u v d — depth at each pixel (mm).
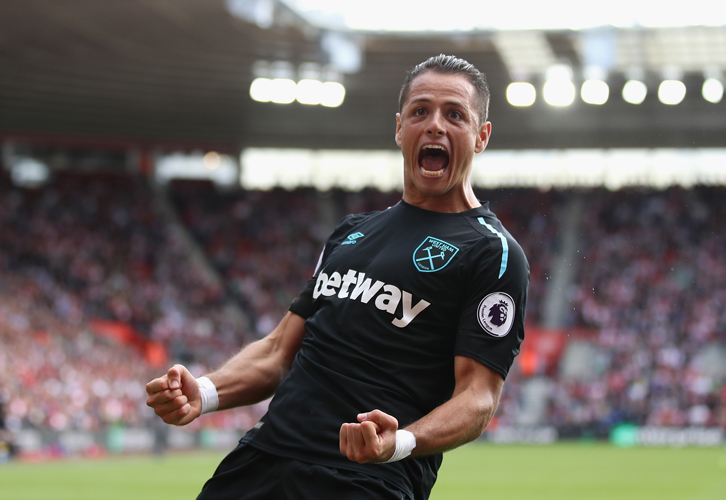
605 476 39250
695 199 88875
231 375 6578
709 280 81125
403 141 6582
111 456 53906
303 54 72250
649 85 77250
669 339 75562
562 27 68625
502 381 6016
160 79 75812
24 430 49656
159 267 81125
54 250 77625
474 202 6742
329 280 6484
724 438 67062
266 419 6234
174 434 57688
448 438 5559
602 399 71312
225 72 75188
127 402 60094
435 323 6070
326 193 94125
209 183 93000
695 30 67750
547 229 88250
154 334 72375
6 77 72562
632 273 82375
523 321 6160
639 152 90125
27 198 83688
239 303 81250
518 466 45594
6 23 60500
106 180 88812
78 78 74125
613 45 70438
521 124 87125
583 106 82438
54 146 86875
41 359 57312
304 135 91625
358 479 5691
